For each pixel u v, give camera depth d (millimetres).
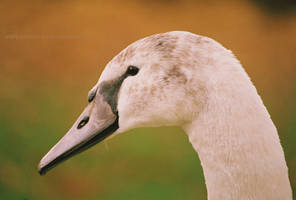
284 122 4781
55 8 7434
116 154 4160
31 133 4418
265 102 5301
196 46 3004
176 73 3004
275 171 2977
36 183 3916
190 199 3742
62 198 3857
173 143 4301
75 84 5590
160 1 7941
